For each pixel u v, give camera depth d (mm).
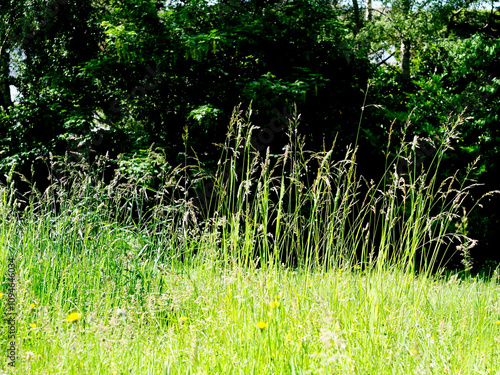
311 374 1941
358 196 10242
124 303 3260
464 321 2801
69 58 14242
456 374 2100
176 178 9281
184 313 2975
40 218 4129
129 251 3918
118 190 4648
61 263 3668
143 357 2268
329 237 2979
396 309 2658
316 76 10305
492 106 10891
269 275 2588
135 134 11133
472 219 10164
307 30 11477
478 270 9227
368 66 12477
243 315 2475
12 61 15266
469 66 11828
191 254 3697
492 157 10570
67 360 2029
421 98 11516
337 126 10891
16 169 11336
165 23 11672
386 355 2256
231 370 2023
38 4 13672
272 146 10422
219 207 3416
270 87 9641
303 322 2414
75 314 2166
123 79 11797
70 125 10797
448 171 10227
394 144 10664
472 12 17828
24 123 11852
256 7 11789
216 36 10125
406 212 7555
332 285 2814
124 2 11328
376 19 19172
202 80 11453
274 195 7961
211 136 10766
